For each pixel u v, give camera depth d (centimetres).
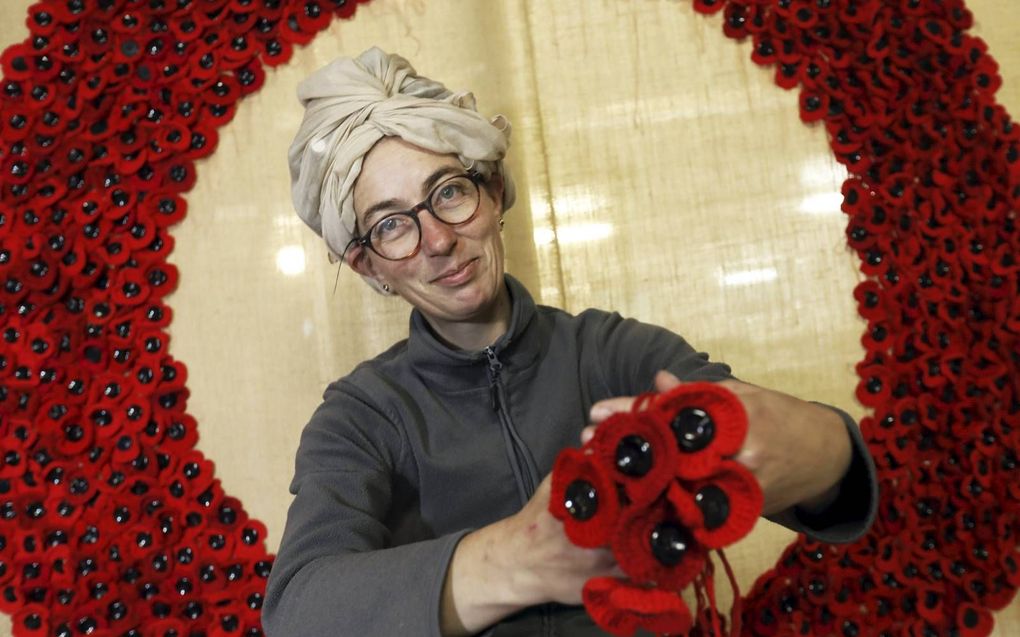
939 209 137
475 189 90
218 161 144
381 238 89
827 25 144
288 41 145
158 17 144
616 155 145
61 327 137
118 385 137
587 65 147
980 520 130
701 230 143
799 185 142
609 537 55
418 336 95
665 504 56
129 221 140
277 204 144
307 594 72
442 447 92
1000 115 138
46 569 132
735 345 140
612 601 55
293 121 144
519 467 90
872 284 138
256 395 140
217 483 137
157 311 140
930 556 130
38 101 141
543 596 64
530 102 145
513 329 92
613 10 147
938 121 139
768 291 141
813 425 66
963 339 134
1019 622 129
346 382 97
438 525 92
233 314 142
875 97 140
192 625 132
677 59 146
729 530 53
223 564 134
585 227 144
